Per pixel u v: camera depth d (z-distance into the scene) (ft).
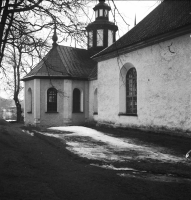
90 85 71.82
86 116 72.33
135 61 46.19
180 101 36.50
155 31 40.96
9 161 19.65
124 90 51.34
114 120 52.44
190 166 21.27
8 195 12.46
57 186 14.73
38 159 22.09
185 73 35.70
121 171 19.34
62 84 67.77
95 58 57.82
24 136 37.86
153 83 41.83
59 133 45.34
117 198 13.17
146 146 32.01
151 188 15.03
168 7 47.70
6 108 124.98
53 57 70.85
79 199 12.84
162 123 39.81
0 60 18.60
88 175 17.57
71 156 24.73
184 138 35.45
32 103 69.21
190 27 33.83
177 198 13.43
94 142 35.09
